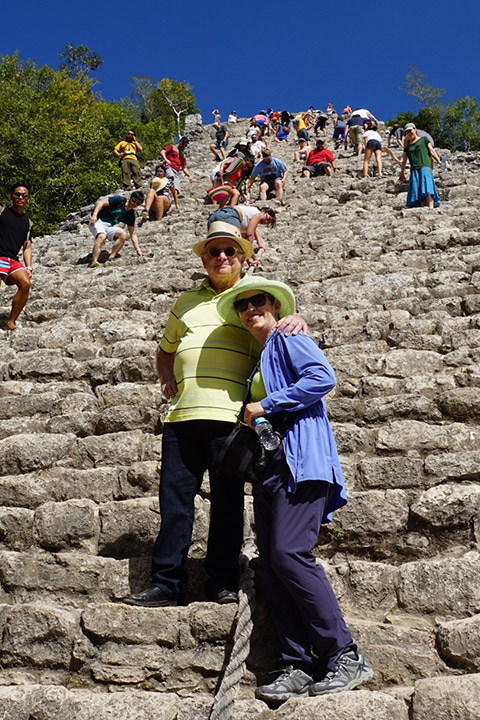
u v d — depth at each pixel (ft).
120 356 19.70
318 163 52.16
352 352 17.92
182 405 11.57
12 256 23.71
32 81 133.69
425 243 26.05
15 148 96.63
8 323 23.56
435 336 17.84
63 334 21.40
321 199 40.96
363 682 9.63
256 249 28.84
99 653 10.79
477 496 12.05
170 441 11.69
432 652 10.09
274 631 10.68
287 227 33.35
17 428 16.71
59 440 15.46
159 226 39.63
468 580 10.79
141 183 64.69
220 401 11.39
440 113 169.48
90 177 98.27
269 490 10.25
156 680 10.53
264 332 11.24
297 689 9.68
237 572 11.39
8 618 11.31
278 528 9.97
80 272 31.50
